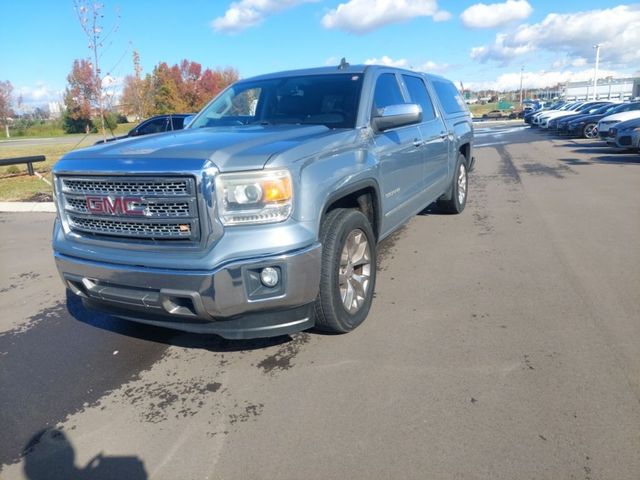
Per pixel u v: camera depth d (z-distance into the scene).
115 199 3.27
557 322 3.95
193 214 3.07
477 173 12.90
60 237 3.67
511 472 2.42
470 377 3.25
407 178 5.16
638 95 55.56
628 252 5.60
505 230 6.81
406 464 2.51
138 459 2.69
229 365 3.61
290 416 2.96
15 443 2.88
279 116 4.60
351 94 4.53
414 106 4.42
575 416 2.80
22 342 4.18
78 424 3.03
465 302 4.44
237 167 3.08
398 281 5.05
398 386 3.19
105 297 3.39
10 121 65.81
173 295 3.12
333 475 2.47
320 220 3.37
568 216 7.48
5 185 13.78
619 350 3.48
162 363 3.71
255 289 3.13
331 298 3.59
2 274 6.10
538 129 34.03
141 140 3.81
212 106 5.21
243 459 2.63
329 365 3.50
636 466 2.42
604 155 15.76
